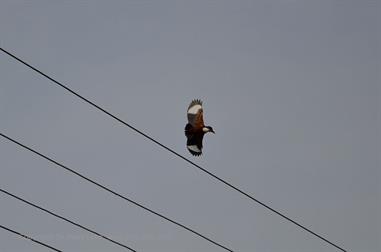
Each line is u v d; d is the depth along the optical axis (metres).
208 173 25.38
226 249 26.83
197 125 25.45
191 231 26.12
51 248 25.36
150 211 25.61
